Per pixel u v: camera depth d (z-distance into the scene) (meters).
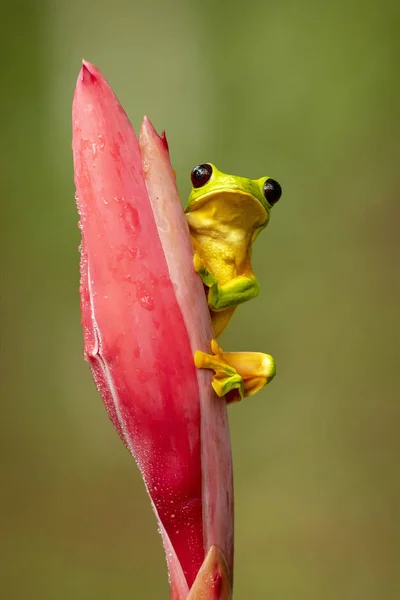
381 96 1.88
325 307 1.91
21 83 2.03
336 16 1.92
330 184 1.94
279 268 1.97
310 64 1.95
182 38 2.08
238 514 1.65
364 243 1.90
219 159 2.04
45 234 2.04
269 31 1.99
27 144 2.04
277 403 1.88
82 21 2.08
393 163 1.87
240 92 2.02
